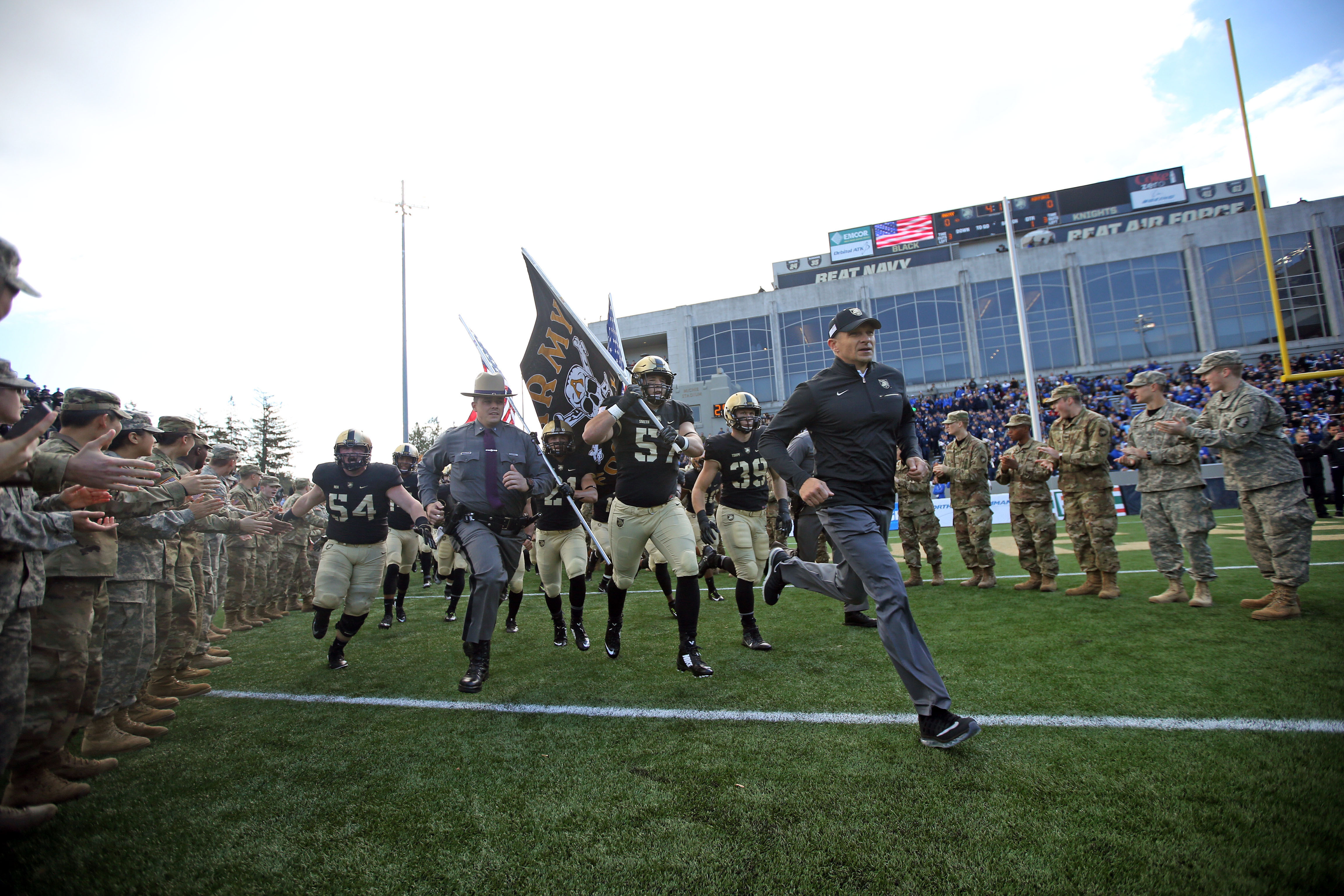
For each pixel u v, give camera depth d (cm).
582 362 595
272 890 208
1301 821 212
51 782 284
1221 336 3734
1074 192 4384
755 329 4375
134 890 211
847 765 275
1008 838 213
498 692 421
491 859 219
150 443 360
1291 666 377
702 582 961
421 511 521
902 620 304
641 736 322
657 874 204
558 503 573
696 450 490
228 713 407
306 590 954
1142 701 333
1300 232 3666
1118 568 625
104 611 332
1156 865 194
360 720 375
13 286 205
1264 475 505
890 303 4169
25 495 253
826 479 338
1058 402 664
